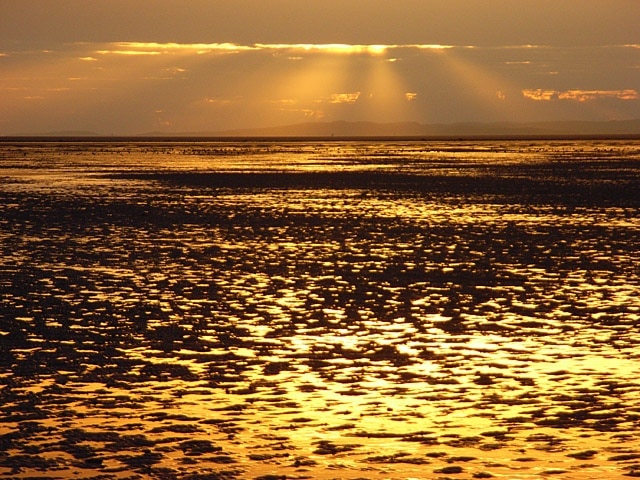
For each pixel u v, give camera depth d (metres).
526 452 15.07
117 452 15.12
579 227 50.56
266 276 34.62
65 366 20.97
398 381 19.59
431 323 26.03
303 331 24.98
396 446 15.41
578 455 14.89
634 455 14.85
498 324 25.83
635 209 60.78
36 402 17.98
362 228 50.56
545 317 26.77
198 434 16.06
